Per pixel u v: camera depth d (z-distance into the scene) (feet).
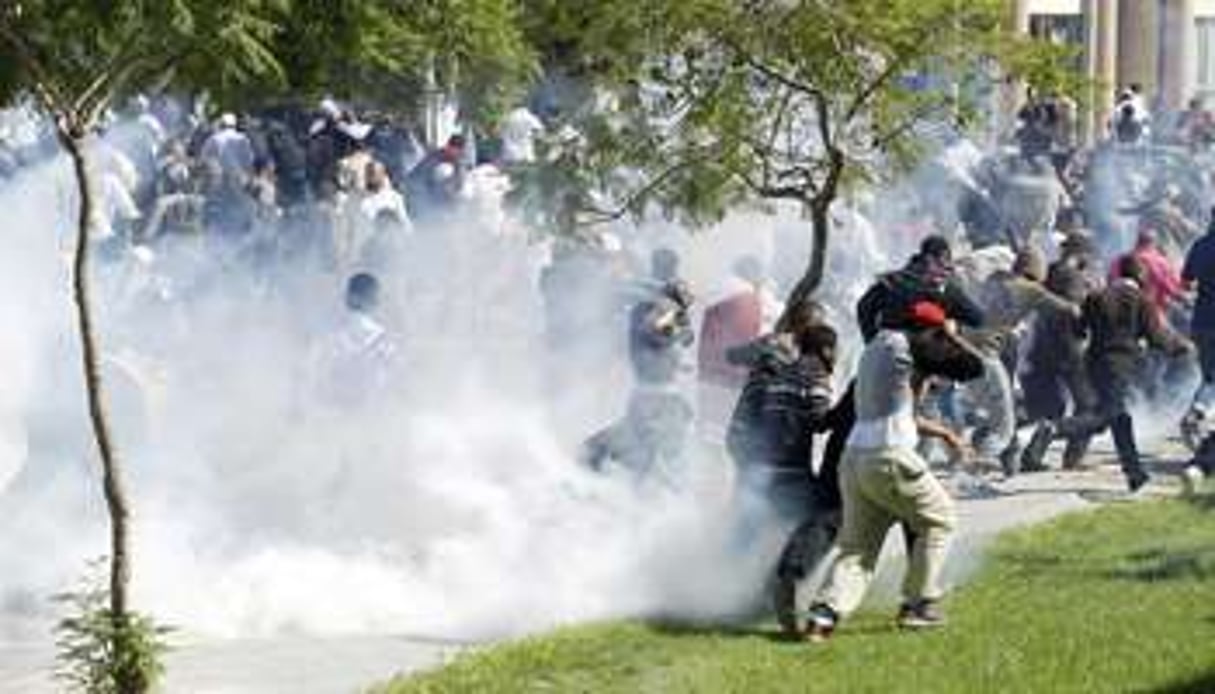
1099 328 153.07
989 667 98.02
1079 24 361.92
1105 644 102.89
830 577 104.58
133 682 85.92
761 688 94.27
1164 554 125.59
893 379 104.17
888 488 103.91
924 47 134.92
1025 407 157.38
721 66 136.46
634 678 96.53
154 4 82.48
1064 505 144.25
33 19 83.61
